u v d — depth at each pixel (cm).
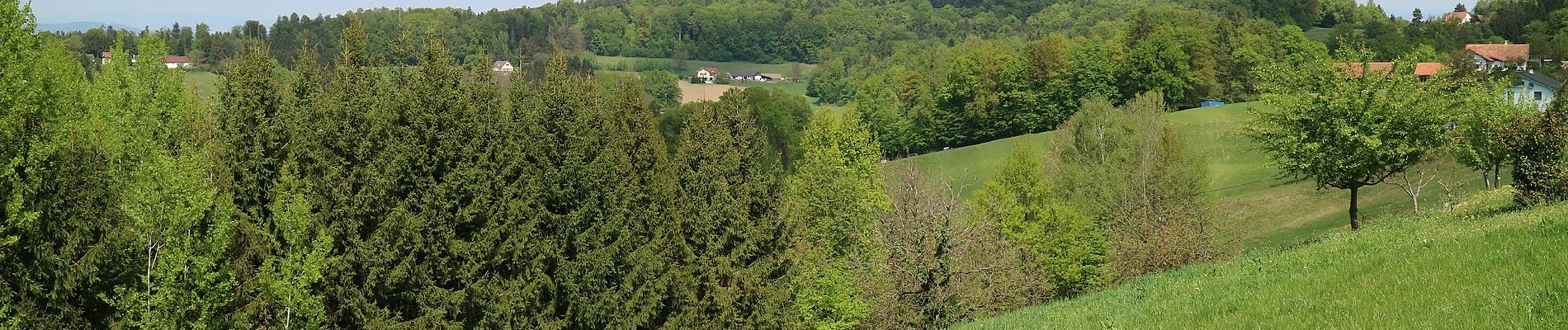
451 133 2828
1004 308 4312
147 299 2081
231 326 2412
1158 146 6150
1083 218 5081
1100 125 6994
